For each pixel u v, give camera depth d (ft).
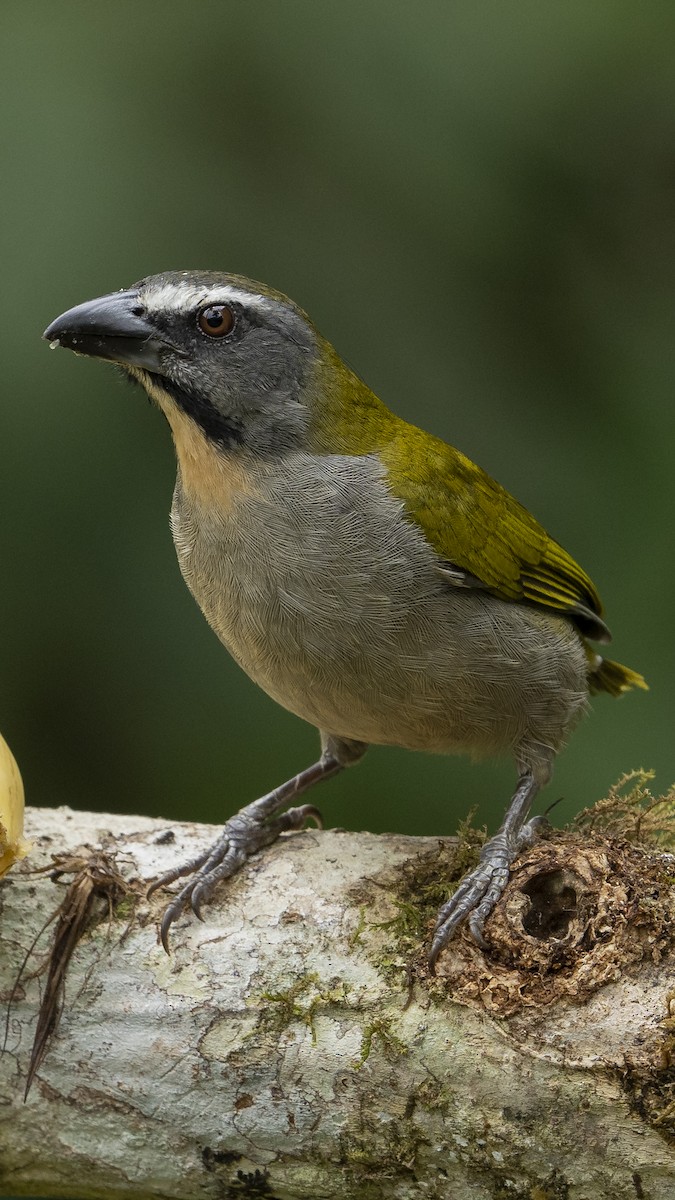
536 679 34.42
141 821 31.94
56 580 42.32
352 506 32.73
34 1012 28.27
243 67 44.55
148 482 42.52
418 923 28.58
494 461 43.88
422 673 33.04
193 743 43.37
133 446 42.32
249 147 44.86
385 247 44.65
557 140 44.62
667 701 43.21
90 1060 28.02
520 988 26.78
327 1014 27.68
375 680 32.91
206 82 44.47
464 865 30.30
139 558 42.52
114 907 29.35
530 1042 26.50
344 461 33.42
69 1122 28.04
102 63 43.50
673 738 42.73
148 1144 27.94
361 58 44.09
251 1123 27.63
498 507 35.53
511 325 45.55
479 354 44.55
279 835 31.55
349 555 32.45
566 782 42.42
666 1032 25.85
